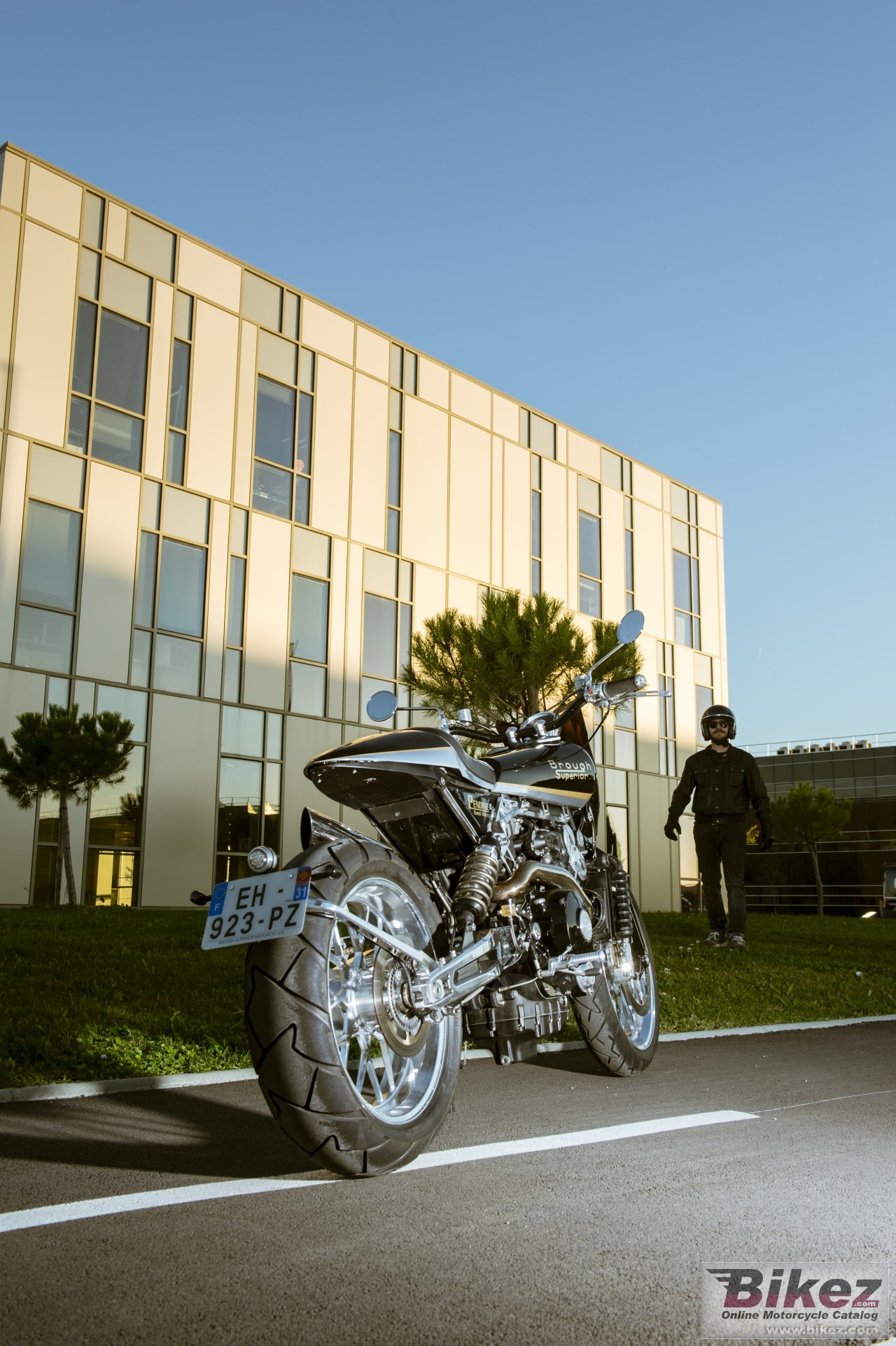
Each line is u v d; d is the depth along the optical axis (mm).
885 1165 2926
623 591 27438
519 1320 1913
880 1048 5227
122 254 18734
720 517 30859
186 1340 1799
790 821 37906
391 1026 2922
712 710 9516
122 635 17938
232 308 20203
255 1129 3309
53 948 7277
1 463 16828
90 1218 2406
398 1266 2150
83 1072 4098
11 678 16625
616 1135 3244
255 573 19922
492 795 3512
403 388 22984
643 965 4570
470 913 3152
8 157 17469
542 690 11883
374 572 21875
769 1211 2523
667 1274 2139
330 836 2973
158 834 18000
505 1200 2584
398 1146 2748
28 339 17359
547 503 25719
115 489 18141
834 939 12414
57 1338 1789
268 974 2633
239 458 19922
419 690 12406
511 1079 4172
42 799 16641
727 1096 3889
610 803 25969
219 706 19078
